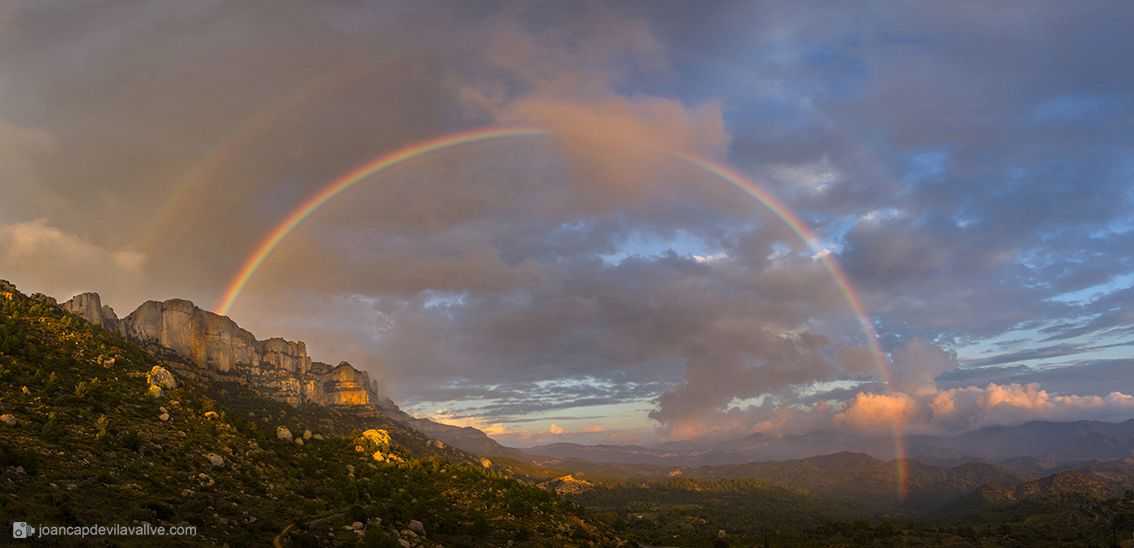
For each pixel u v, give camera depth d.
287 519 107.56
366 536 105.94
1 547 57.69
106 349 184.00
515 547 148.50
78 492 80.62
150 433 124.50
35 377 132.25
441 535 141.12
